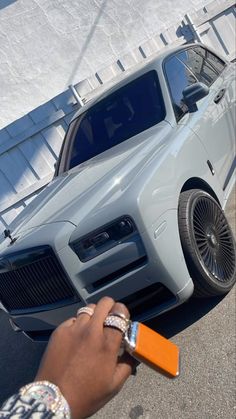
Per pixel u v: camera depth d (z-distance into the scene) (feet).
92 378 2.88
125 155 11.43
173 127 12.10
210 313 10.77
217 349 9.52
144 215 9.28
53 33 27.86
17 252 10.21
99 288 9.68
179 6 30.17
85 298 9.72
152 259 9.34
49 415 2.59
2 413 2.60
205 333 10.18
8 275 10.75
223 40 27.78
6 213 24.95
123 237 9.37
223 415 7.86
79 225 9.61
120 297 9.68
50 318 10.53
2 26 27.14
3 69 27.37
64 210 10.41
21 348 14.75
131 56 25.95
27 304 10.84
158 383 9.48
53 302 10.30
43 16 27.61
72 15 28.14
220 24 27.63
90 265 9.52
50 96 27.96
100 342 2.97
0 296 11.55
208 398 8.41
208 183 12.27
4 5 27.04
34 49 27.68
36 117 24.26
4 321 17.95
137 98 13.71
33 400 2.64
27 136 24.30
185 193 10.90
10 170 24.56
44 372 2.92
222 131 14.24
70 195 11.12
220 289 10.57
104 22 28.73
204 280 10.20
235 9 27.84
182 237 10.05
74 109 24.58
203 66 16.24
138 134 12.55
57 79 28.07
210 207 11.37
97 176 11.11
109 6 28.73
